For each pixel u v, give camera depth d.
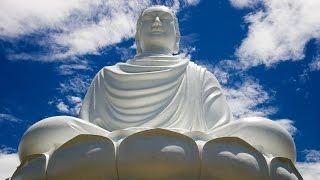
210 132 10.66
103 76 12.57
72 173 9.50
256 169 9.61
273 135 10.55
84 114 12.38
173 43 13.50
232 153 9.56
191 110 11.98
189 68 12.52
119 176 9.39
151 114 11.85
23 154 10.88
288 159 10.05
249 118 10.74
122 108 11.98
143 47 13.44
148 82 12.05
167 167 9.34
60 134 10.55
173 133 9.55
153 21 13.32
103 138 9.61
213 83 12.55
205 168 9.43
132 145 9.45
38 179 9.70
